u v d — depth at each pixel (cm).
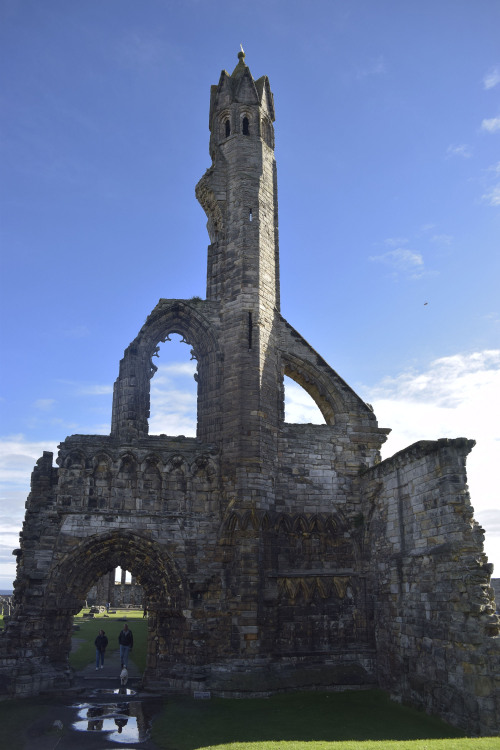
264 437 3428
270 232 3931
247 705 2678
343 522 3506
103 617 6347
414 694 2652
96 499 3325
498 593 4219
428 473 2736
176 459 3456
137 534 3288
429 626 2594
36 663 2988
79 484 3328
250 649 3036
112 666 3678
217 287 3834
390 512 3131
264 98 4231
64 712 2462
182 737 2081
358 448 3688
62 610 3119
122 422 3525
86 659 3906
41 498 3306
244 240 3769
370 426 3753
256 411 3431
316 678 3073
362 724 2316
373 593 3300
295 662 3147
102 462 3403
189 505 3391
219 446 3481
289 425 3622
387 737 2100
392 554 3069
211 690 2920
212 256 3969
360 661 3228
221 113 4181
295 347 3834
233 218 3859
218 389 3588
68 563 3183
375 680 3155
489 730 2123
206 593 3247
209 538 3347
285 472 3512
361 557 3431
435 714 2448
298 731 2186
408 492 2934
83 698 2786
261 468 3350
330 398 3775
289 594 3284
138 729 2189
